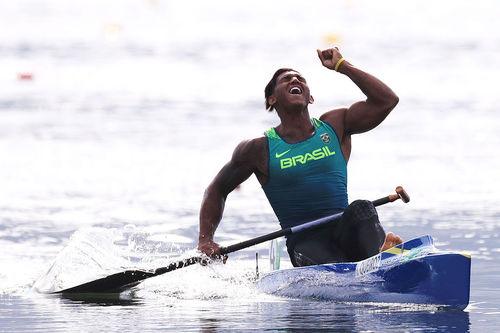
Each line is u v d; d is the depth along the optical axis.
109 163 64.06
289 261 36.59
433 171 59.44
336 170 32.00
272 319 25.73
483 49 158.25
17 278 33.47
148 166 62.66
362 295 28.28
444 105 97.38
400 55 150.38
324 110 89.56
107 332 24.22
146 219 45.38
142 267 31.22
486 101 100.44
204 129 79.88
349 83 118.56
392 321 25.05
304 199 31.84
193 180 57.50
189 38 184.88
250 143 32.19
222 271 33.88
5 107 100.75
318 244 31.36
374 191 52.56
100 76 132.12
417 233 41.34
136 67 142.50
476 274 32.84
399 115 89.50
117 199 51.34
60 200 51.12
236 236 41.19
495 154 66.25
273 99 32.47
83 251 33.03
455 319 25.27
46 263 35.78
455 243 38.97
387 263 27.69
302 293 29.86
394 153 67.00
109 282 30.73
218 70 136.00
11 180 57.97
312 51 156.12
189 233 41.94
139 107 98.50
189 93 111.44
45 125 85.00
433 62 141.38
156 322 25.55
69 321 25.86
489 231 41.62
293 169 31.73
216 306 28.20
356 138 74.94
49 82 126.75
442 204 49.22
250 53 156.00
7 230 42.72
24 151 69.62
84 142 73.88
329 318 25.67
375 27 199.75
